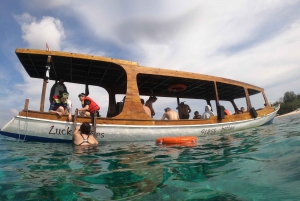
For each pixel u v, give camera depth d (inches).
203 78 379.9
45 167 140.1
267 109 517.0
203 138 313.1
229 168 129.6
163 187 101.9
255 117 460.8
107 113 458.9
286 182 97.9
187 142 257.1
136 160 160.9
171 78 398.0
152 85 464.1
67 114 264.2
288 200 80.7
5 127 241.6
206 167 135.1
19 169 135.1
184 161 154.7
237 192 92.2
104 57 299.1
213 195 90.4
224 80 417.7
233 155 166.4
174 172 126.7
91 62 323.3
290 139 211.3
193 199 87.1
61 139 260.7
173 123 324.2
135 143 264.5
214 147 215.2
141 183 108.4
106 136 277.9
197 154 180.1
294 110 2256.4
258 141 228.8
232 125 408.2
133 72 313.7
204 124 357.4
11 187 103.6
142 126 297.4
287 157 140.9
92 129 269.1
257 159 145.6
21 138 254.1
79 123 265.0
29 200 89.0
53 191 98.6
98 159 164.9
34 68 344.8
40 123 253.1
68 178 117.1
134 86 309.0
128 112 295.6
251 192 91.0
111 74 388.2
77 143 239.3
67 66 343.0
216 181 107.9
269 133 297.3
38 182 110.7
